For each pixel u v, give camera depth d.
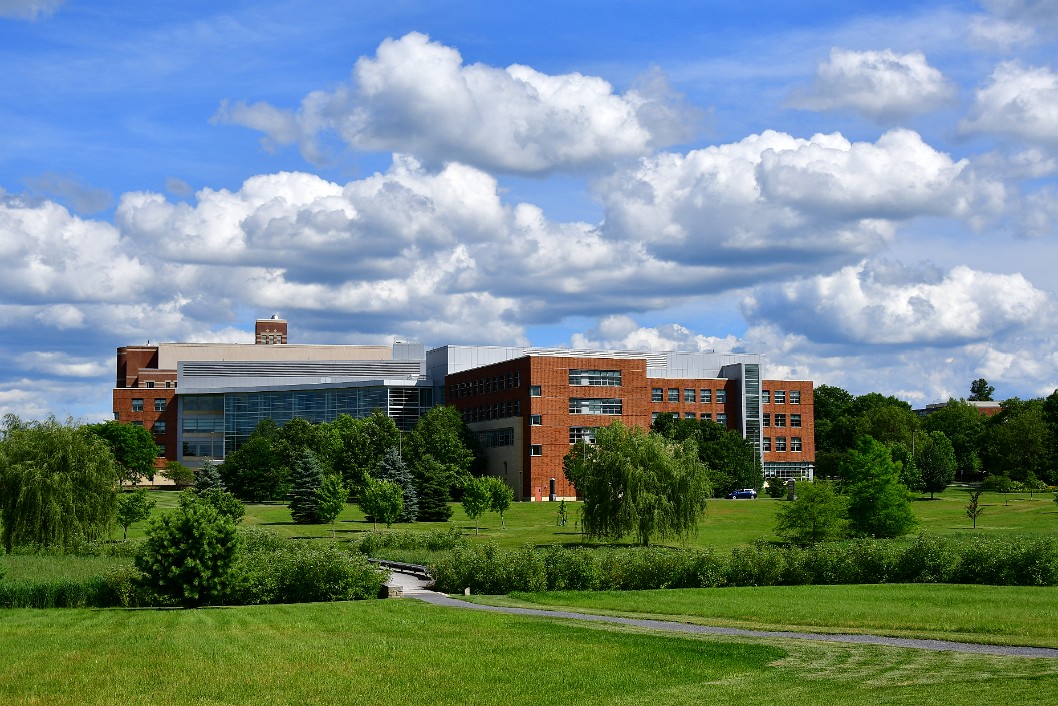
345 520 111.31
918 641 32.66
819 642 32.50
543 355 143.25
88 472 71.25
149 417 196.00
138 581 45.66
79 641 33.62
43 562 58.31
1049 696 23.64
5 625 38.16
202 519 46.09
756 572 51.22
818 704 23.94
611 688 26.48
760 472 150.75
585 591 49.03
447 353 175.38
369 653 31.33
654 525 76.25
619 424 80.69
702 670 28.42
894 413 170.38
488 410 155.50
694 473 77.88
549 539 85.12
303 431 151.25
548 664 29.45
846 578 51.31
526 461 142.50
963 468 176.25
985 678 26.09
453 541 75.06
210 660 30.33
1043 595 44.31
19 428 72.62
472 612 41.38
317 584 48.22
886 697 24.38
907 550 51.88
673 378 170.75
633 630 35.53
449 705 25.06
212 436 195.25
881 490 74.62
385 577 51.78
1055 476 146.50
